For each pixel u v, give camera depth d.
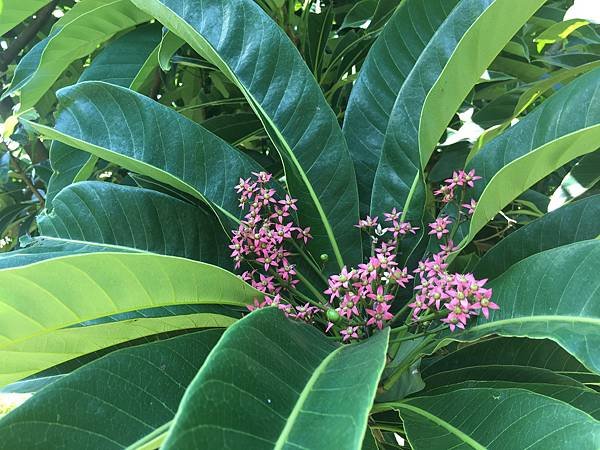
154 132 0.28
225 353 0.14
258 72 0.28
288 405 0.14
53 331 0.20
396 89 0.30
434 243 0.27
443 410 0.20
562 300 0.19
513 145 0.24
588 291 0.19
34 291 0.18
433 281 0.22
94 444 0.16
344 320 0.23
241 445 0.12
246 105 0.46
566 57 0.42
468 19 0.25
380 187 0.27
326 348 0.18
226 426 0.12
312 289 0.25
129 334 0.23
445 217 0.25
